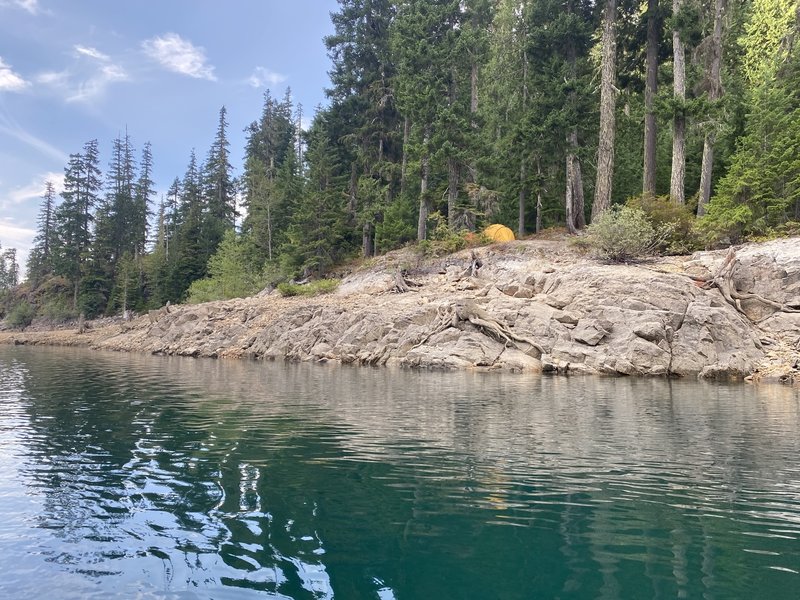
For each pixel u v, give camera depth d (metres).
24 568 4.18
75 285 74.19
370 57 47.53
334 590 3.79
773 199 24.08
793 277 18.61
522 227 35.16
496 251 30.61
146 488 6.16
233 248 54.47
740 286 19.69
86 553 4.46
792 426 9.38
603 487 6.07
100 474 6.75
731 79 32.56
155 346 35.59
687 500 5.62
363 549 4.47
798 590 3.72
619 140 37.06
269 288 44.28
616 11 32.31
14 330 72.00
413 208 43.75
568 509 5.38
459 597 3.67
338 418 10.50
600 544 4.53
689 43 30.17
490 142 38.78
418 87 37.84
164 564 4.23
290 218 48.66
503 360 20.12
